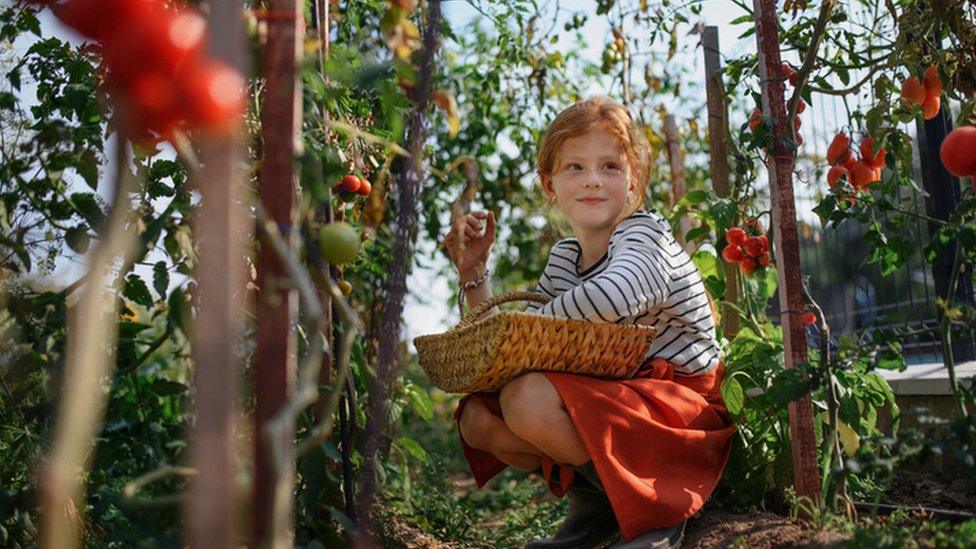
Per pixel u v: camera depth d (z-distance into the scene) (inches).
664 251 91.6
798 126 102.3
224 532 40.6
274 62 51.3
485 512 139.6
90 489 76.4
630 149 99.6
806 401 85.7
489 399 91.4
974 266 84.1
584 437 80.1
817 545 71.8
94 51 72.4
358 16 106.7
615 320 86.7
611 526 89.5
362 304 145.9
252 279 71.7
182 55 47.5
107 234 49.4
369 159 93.0
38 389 74.8
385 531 98.9
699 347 94.6
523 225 211.6
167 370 120.6
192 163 49.5
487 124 180.1
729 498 97.0
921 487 102.7
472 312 96.3
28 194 72.4
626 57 153.9
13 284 72.2
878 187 93.6
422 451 112.6
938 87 87.5
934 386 109.8
